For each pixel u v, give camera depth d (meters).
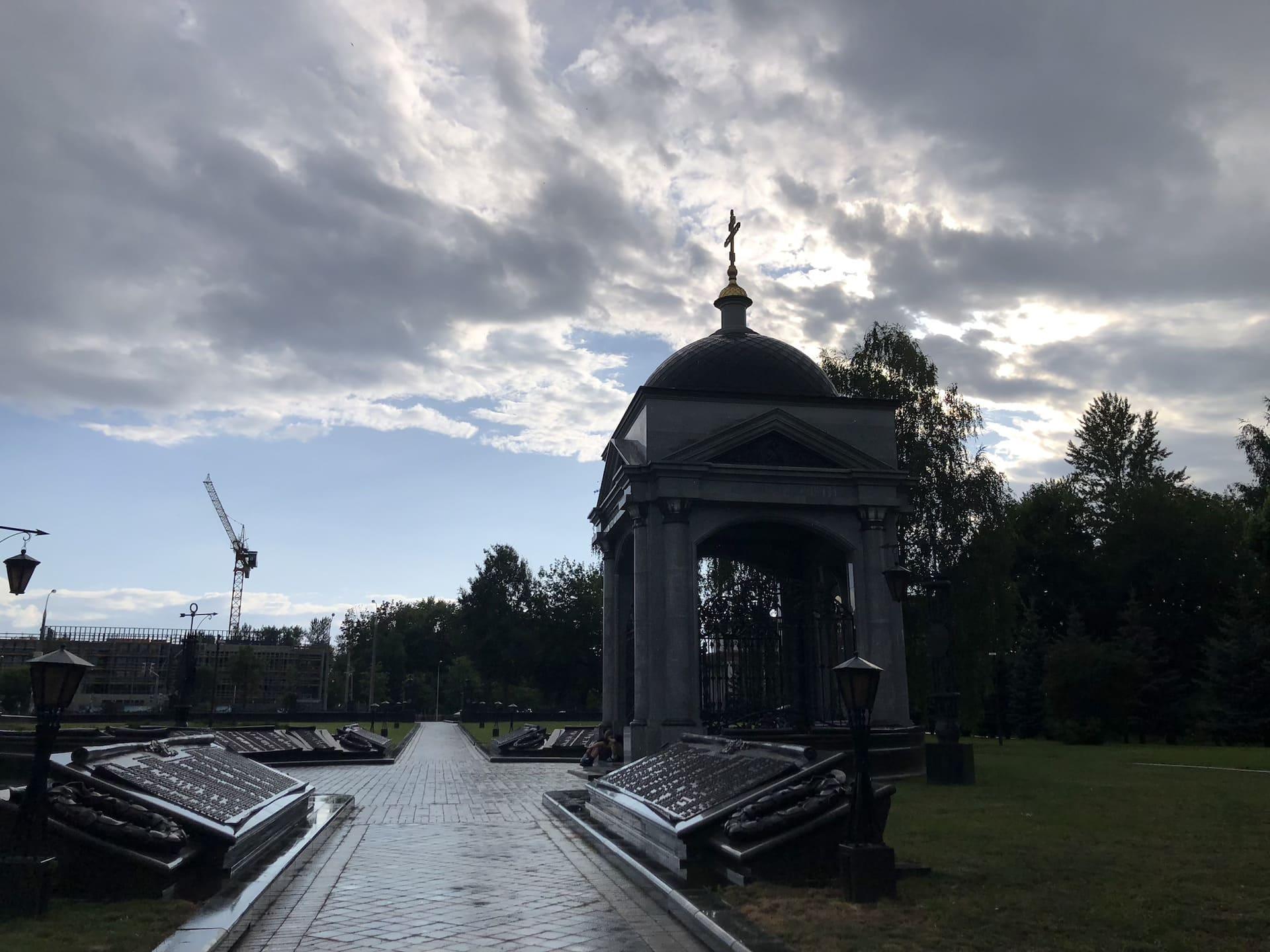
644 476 28.88
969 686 40.75
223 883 11.15
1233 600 57.31
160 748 14.34
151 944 8.34
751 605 30.59
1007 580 42.19
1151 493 64.19
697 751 15.95
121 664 121.69
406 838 15.77
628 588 34.53
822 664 32.56
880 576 29.19
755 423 29.64
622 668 33.78
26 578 14.87
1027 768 29.28
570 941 8.98
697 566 29.06
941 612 25.16
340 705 125.69
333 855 13.97
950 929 8.77
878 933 8.60
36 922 9.07
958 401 43.66
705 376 32.34
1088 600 64.69
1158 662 54.19
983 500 41.69
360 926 9.59
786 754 12.54
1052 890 10.44
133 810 10.85
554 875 12.37
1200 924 8.97
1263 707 47.66
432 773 30.80
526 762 36.22
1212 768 28.78
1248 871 11.46
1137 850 13.05
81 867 10.29
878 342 44.66
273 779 16.73
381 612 141.50
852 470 29.72
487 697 112.56
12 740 25.48
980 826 15.30
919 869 11.30
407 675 135.75
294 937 9.12
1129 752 40.09
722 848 11.22
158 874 10.37
